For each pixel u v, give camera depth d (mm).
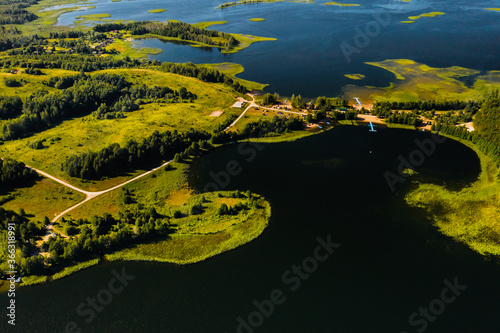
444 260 114188
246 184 151750
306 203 140125
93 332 95938
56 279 109875
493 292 103438
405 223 129125
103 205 138375
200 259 116000
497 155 156875
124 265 114688
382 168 159500
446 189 144500
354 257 116250
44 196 142000
